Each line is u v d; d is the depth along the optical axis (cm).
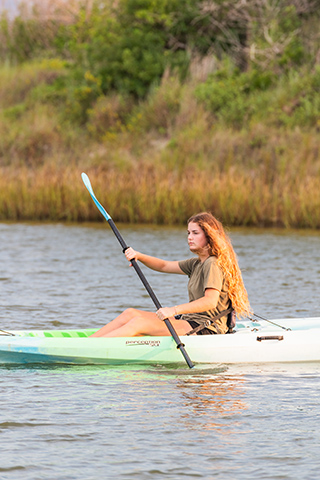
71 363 2152
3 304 3055
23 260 4400
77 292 3369
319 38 9019
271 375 2048
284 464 1413
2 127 9225
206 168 7444
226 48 9612
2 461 1413
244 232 6041
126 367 2131
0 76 10500
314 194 6412
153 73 9206
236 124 8331
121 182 7112
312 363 2202
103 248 4994
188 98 8688
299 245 5125
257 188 6719
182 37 9656
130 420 1648
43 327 2631
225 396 1839
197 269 2181
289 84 8512
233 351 2173
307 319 2456
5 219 7319
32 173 8019
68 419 1650
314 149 7338
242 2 9181
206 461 1425
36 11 11350
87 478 1348
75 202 7138
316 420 1658
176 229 6325
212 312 2188
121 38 9394
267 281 3647
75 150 8612
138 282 3681
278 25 9206
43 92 9950
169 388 1908
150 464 1409
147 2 9356
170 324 2122
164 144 8400
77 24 10575
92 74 9525
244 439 1539
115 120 9075
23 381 1967
